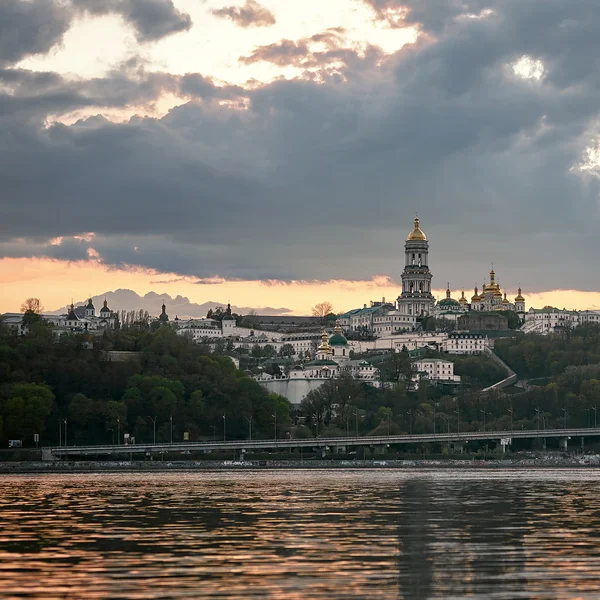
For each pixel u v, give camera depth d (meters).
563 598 161.75
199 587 169.12
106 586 170.00
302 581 174.12
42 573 181.25
